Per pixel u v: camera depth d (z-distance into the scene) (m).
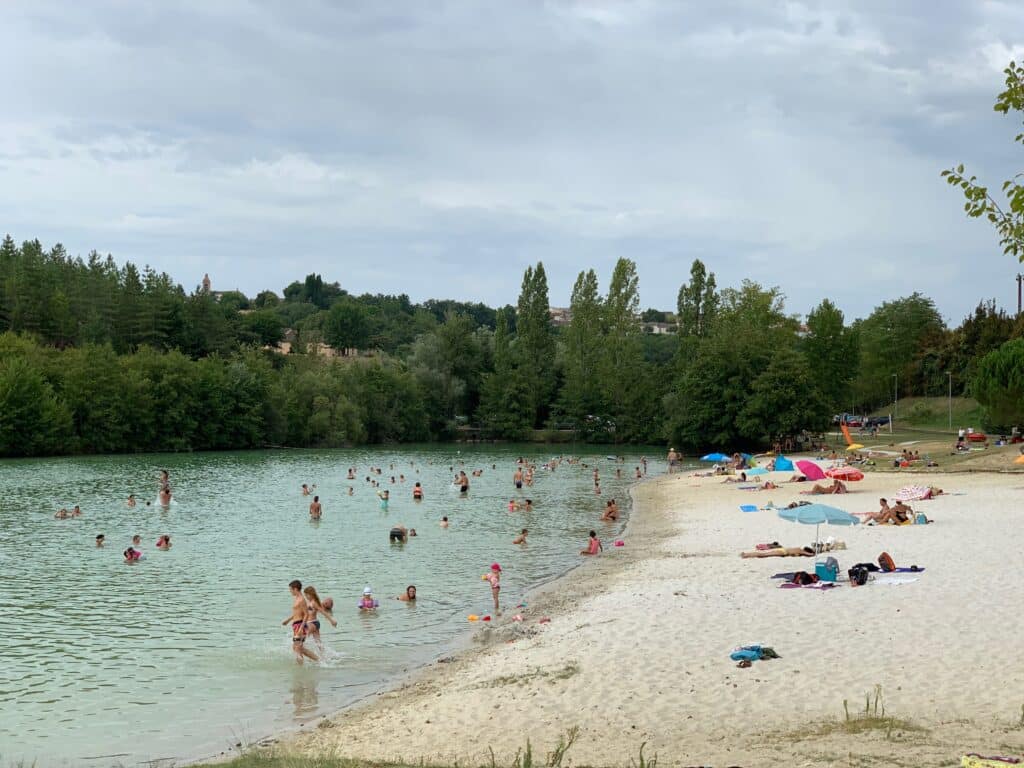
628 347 139.50
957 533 35.03
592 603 26.64
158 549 40.31
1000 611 21.69
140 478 78.19
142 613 27.67
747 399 111.88
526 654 21.11
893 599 23.64
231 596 30.17
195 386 119.75
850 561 30.16
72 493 65.31
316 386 133.25
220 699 19.36
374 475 83.31
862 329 171.00
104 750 16.38
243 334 186.88
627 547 39.28
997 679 16.27
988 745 12.31
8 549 40.16
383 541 42.91
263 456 110.12
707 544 37.84
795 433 112.06
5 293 129.62
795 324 130.88
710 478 76.44
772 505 50.22
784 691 16.50
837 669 17.67
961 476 61.16
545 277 150.75
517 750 14.31
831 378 130.88
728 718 15.19
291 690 19.97
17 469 86.38
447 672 20.56
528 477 75.06
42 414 102.81
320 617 27.17
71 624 26.25
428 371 149.00
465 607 28.34
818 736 13.57
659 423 135.62
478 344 156.25
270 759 14.15
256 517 52.19
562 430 148.00
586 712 16.19
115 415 110.81
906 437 116.75
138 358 118.81
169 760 15.77
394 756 14.57
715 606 24.28
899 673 17.11
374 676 20.92
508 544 41.97
